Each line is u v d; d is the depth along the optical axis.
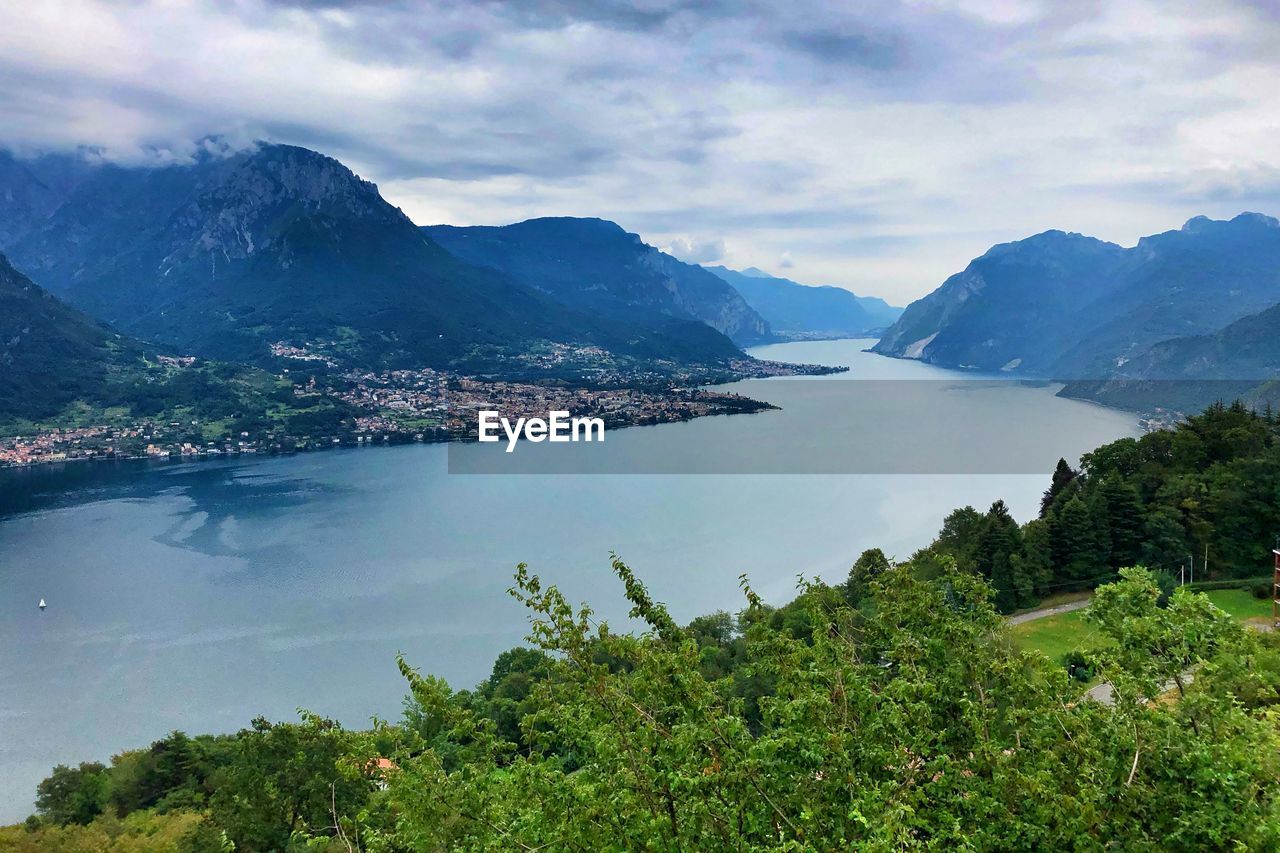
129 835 57.25
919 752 17.78
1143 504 86.25
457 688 88.81
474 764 20.62
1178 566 80.56
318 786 41.03
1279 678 28.67
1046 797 16.17
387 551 138.75
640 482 193.62
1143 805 16.88
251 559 134.25
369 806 24.58
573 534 148.50
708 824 16.64
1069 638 68.50
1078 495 94.38
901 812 14.21
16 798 73.75
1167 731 17.47
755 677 44.28
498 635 104.50
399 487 190.38
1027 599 79.69
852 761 17.00
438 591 119.81
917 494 170.75
